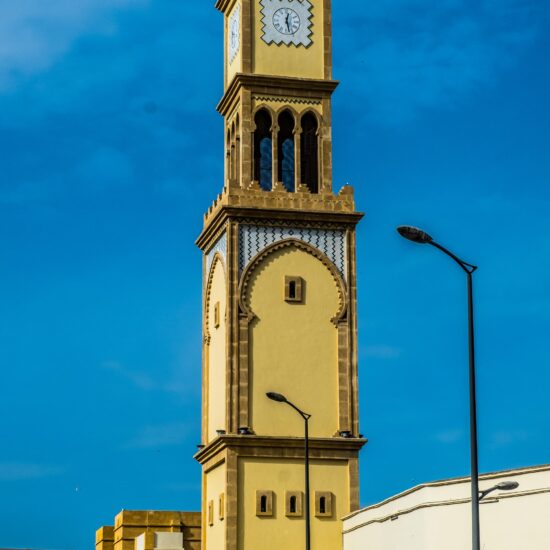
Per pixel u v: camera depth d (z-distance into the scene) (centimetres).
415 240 5238
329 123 9994
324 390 9538
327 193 9775
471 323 5206
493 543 6975
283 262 9656
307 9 10144
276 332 9556
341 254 9744
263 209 9606
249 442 9300
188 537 12656
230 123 10325
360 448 9462
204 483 10094
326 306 9662
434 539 7331
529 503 6838
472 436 5094
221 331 9825
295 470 9356
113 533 13862
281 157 9950
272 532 9244
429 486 7412
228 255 9581
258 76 9906
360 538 8750
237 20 10206
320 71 10062
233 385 9412
